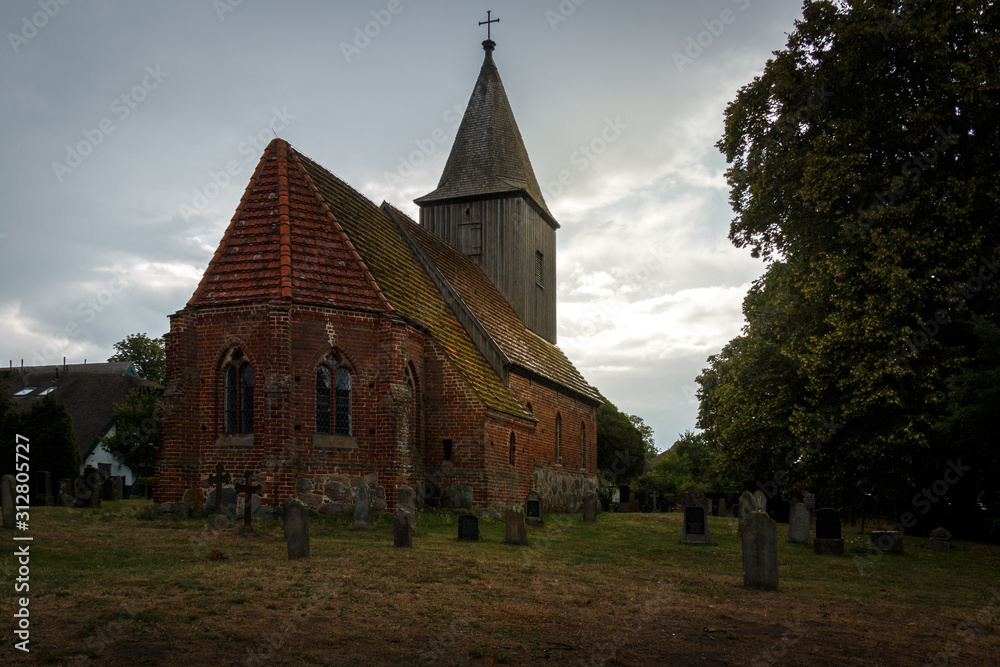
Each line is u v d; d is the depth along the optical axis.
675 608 11.59
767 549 13.96
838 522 20.70
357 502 21.56
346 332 24.98
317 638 8.87
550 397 39.47
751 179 29.92
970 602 13.59
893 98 26.77
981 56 24.45
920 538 26.52
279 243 25.39
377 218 33.84
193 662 7.80
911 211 24.81
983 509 28.95
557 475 39.47
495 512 27.72
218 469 19.97
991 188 24.55
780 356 29.19
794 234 28.81
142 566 13.52
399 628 9.51
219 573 12.62
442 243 39.16
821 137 26.47
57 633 8.55
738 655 9.00
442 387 28.58
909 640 10.09
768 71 28.66
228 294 24.64
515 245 41.09
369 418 25.14
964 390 22.16
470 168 42.31
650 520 32.91
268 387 23.19
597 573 15.04
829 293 26.53
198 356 24.62
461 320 34.12
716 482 57.03
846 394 25.97
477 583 12.94
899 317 24.64
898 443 24.39
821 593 13.84
